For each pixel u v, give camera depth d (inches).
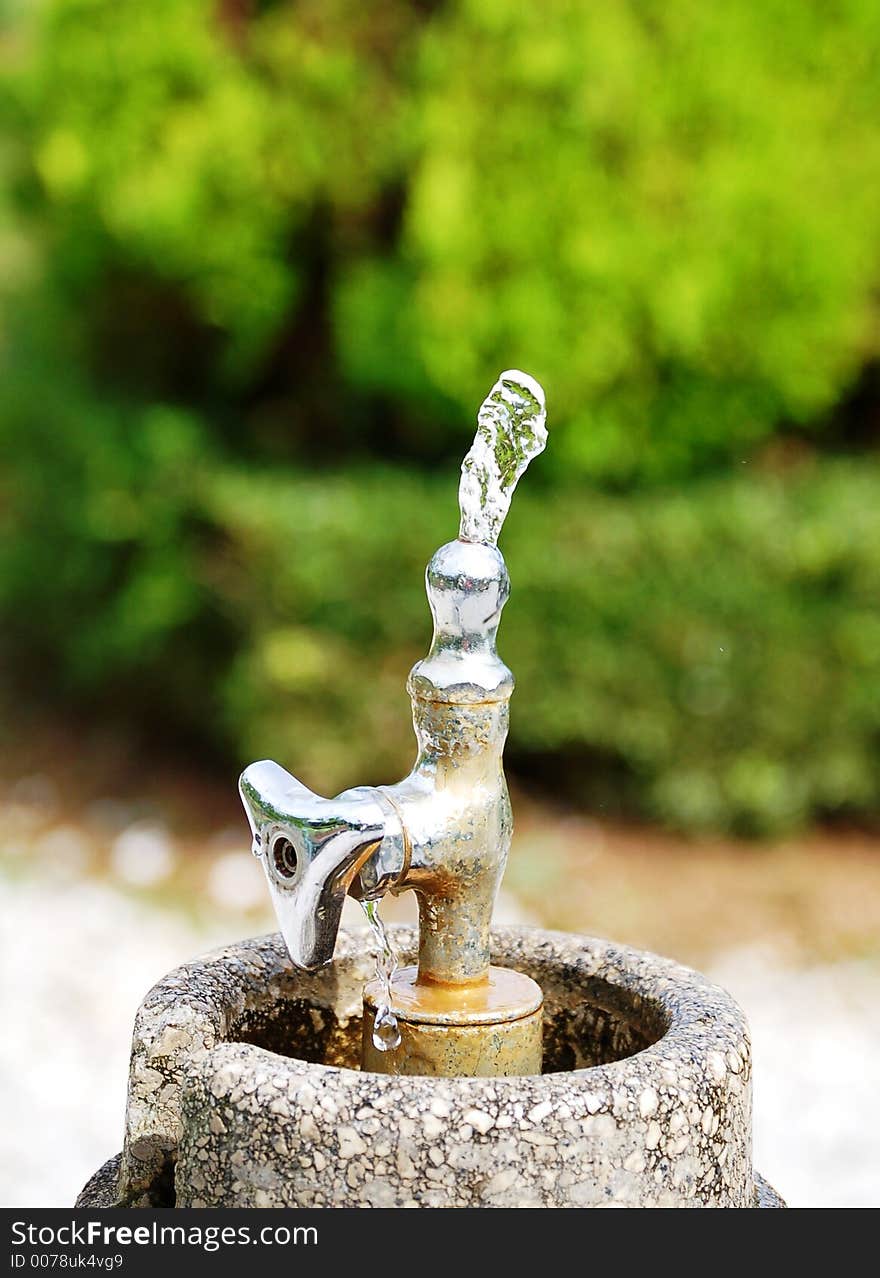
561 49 159.6
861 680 170.4
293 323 191.3
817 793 177.3
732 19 163.3
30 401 205.2
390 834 43.5
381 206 181.2
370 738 172.4
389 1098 39.3
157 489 178.7
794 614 168.6
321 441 198.4
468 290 163.8
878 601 168.4
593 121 159.6
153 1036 45.5
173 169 174.6
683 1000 47.6
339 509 169.8
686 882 173.0
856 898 169.8
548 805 190.1
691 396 170.4
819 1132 125.7
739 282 165.8
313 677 169.9
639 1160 39.9
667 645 168.2
